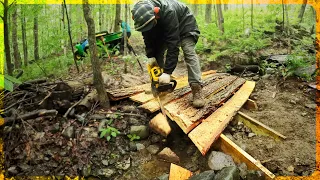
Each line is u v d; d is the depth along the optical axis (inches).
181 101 147.8
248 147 117.6
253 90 176.2
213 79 186.2
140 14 118.5
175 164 121.6
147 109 144.9
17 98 146.9
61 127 133.3
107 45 285.1
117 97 158.9
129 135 137.4
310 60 198.4
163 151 126.1
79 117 141.6
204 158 119.0
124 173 121.1
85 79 182.5
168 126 131.5
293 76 184.5
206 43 285.6
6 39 169.0
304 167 104.4
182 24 135.6
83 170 119.3
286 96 162.9
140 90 170.9
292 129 127.8
